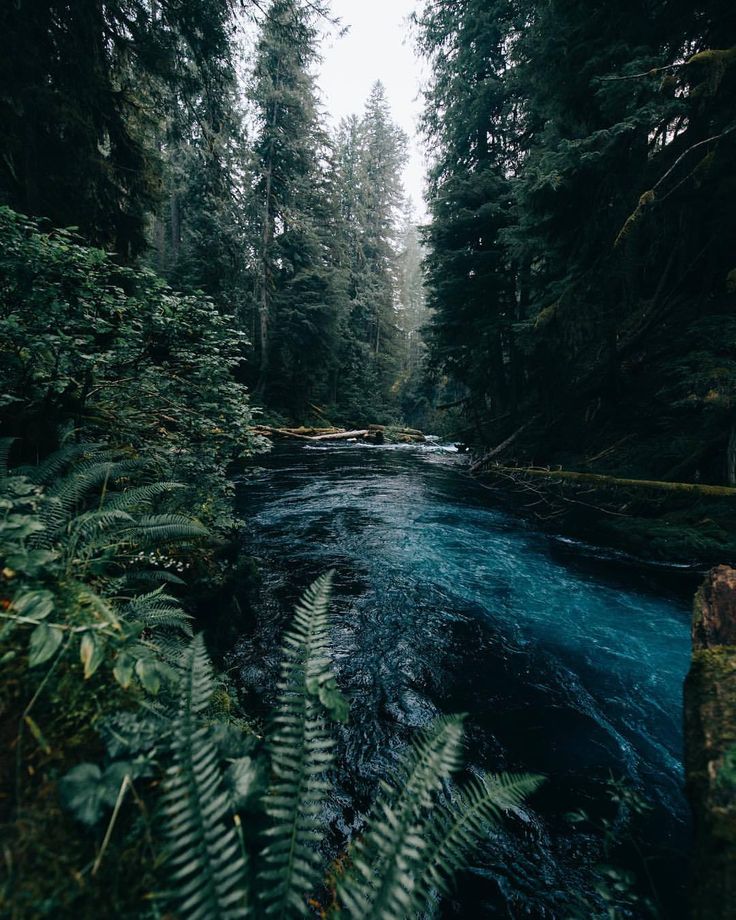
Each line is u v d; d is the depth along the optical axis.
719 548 6.23
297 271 26.19
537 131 14.44
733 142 6.58
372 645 4.51
